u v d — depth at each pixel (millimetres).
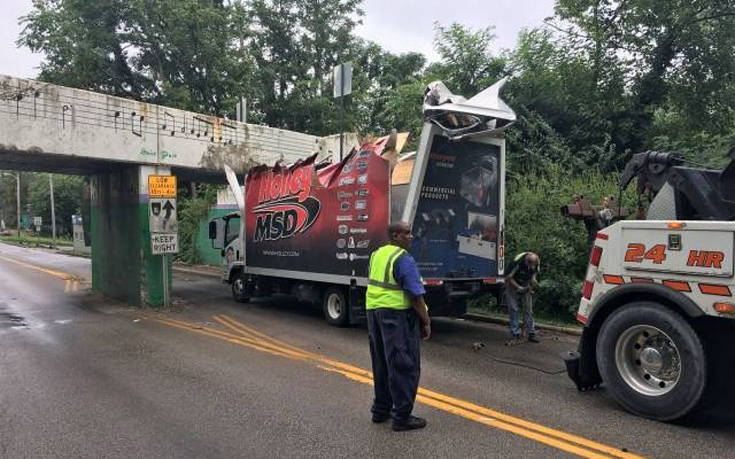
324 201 10328
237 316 11531
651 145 13898
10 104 10695
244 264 12930
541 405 5555
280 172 11797
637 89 14945
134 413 5383
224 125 14117
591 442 4582
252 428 4938
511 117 8766
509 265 8891
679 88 14320
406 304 4852
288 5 34344
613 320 5414
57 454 4418
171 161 13102
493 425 4980
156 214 12398
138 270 12992
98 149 11891
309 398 5809
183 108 27797
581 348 5867
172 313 12039
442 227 9234
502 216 9883
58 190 66500
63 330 10086
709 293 4746
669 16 13961
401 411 4812
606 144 13219
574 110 15242
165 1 28422
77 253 36656
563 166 13102
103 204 14969
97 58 27984
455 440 4633
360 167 9539
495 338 9094
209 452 4422
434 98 8766
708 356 4809
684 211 5582
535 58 16062
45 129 11125
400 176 9344
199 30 29125
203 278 20203
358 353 7941
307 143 15922
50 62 28516
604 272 5609
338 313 10203
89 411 5457
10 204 84625
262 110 33594
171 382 6477
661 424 5020
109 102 12062
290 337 9195
